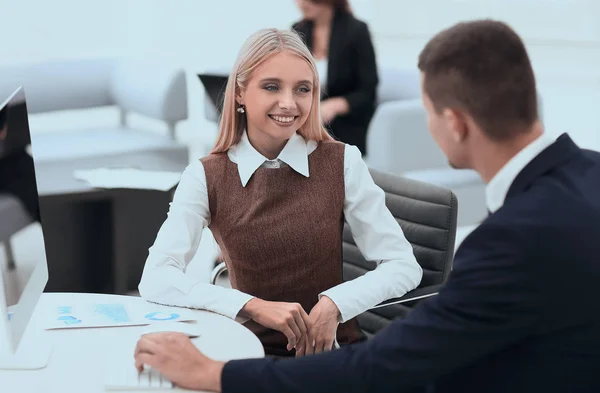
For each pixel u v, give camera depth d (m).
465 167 1.68
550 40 7.18
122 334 2.13
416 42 7.49
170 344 1.90
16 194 1.99
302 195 2.53
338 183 2.57
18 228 1.98
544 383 1.57
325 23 5.34
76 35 6.96
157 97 5.61
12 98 2.03
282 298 2.55
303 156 2.56
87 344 2.07
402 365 1.62
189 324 2.20
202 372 1.83
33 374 1.92
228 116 2.54
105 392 1.83
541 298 1.50
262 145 2.55
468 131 1.61
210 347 2.06
